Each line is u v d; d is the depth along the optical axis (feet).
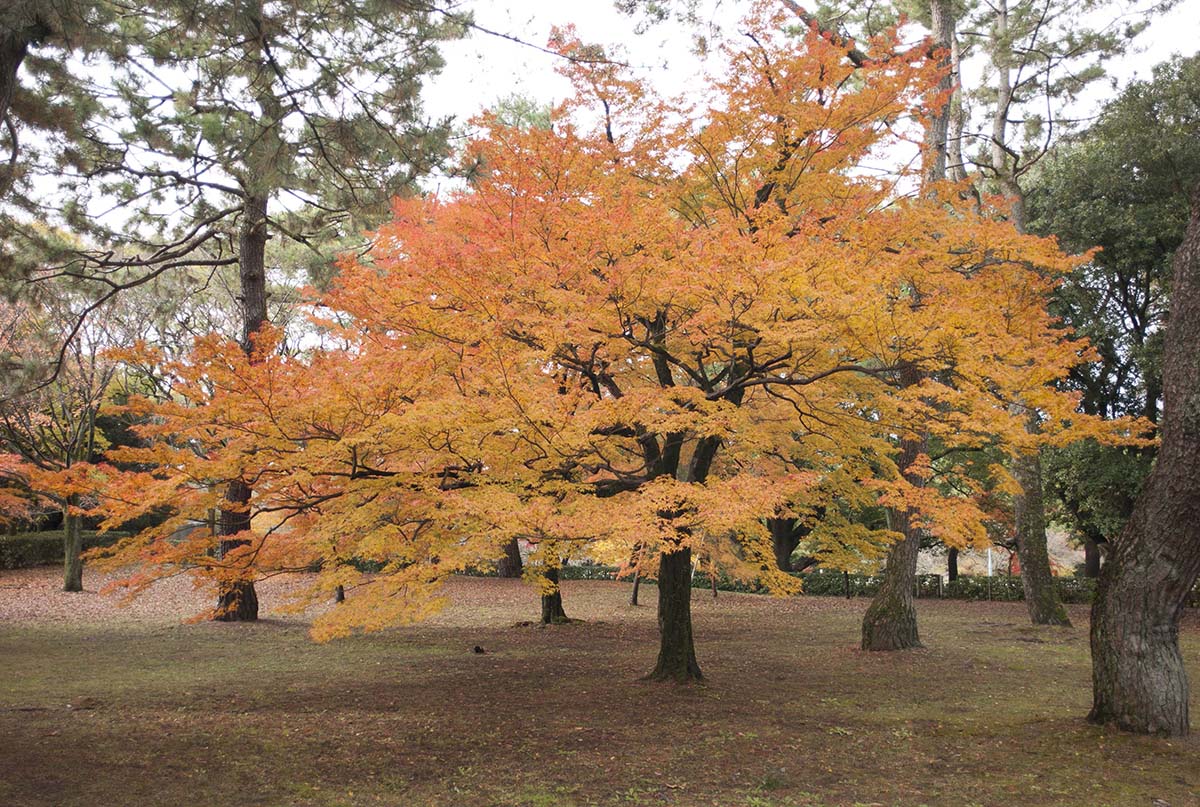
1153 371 70.08
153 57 30.17
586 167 30.73
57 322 66.39
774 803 20.70
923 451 47.26
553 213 27.96
